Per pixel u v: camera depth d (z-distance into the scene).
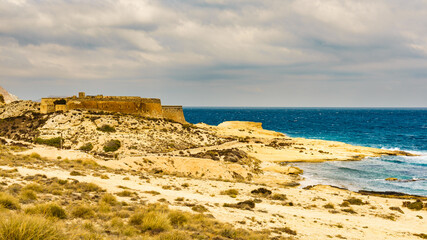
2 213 12.14
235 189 42.25
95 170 40.06
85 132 78.44
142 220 15.99
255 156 86.50
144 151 72.44
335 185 60.97
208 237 15.76
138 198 24.31
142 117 102.94
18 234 9.88
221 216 22.55
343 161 86.50
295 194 43.41
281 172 69.88
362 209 38.44
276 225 22.92
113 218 15.65
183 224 17.38
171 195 29.38
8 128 82.75
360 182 63.66
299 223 25.47
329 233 23.34
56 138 72.19
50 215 14.14
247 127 156.25
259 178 62.12
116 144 72.44
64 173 32.34
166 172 55.22
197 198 30.33
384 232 27.09
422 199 50.16
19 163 33.72
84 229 13.25
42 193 19.80
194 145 90.31
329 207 37.62
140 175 43.12
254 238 17.08
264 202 35.41
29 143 65.69
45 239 10.41
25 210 14.35
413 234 27.83
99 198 21.31
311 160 85.94
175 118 125.44
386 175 70.06
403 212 39.75
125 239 13.02
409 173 72.38
